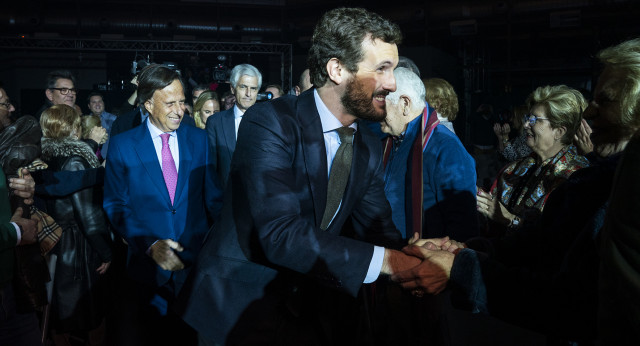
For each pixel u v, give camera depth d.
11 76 13.98
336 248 1.40
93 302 3.04
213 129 3.72
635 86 1.14
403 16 14.20
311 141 1.50
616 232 0.86
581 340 1.19
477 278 1.31
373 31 1.43
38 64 14.04
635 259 0.83
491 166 7.09
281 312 1.61
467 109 14.55
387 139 2.44
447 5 13.82
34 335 2.01
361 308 1.90
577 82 16.95
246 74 3.70
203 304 1.62
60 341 3.12
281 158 1.46
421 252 1.43
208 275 1.62
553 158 2.34
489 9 13.61
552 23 13.08
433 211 2.36
